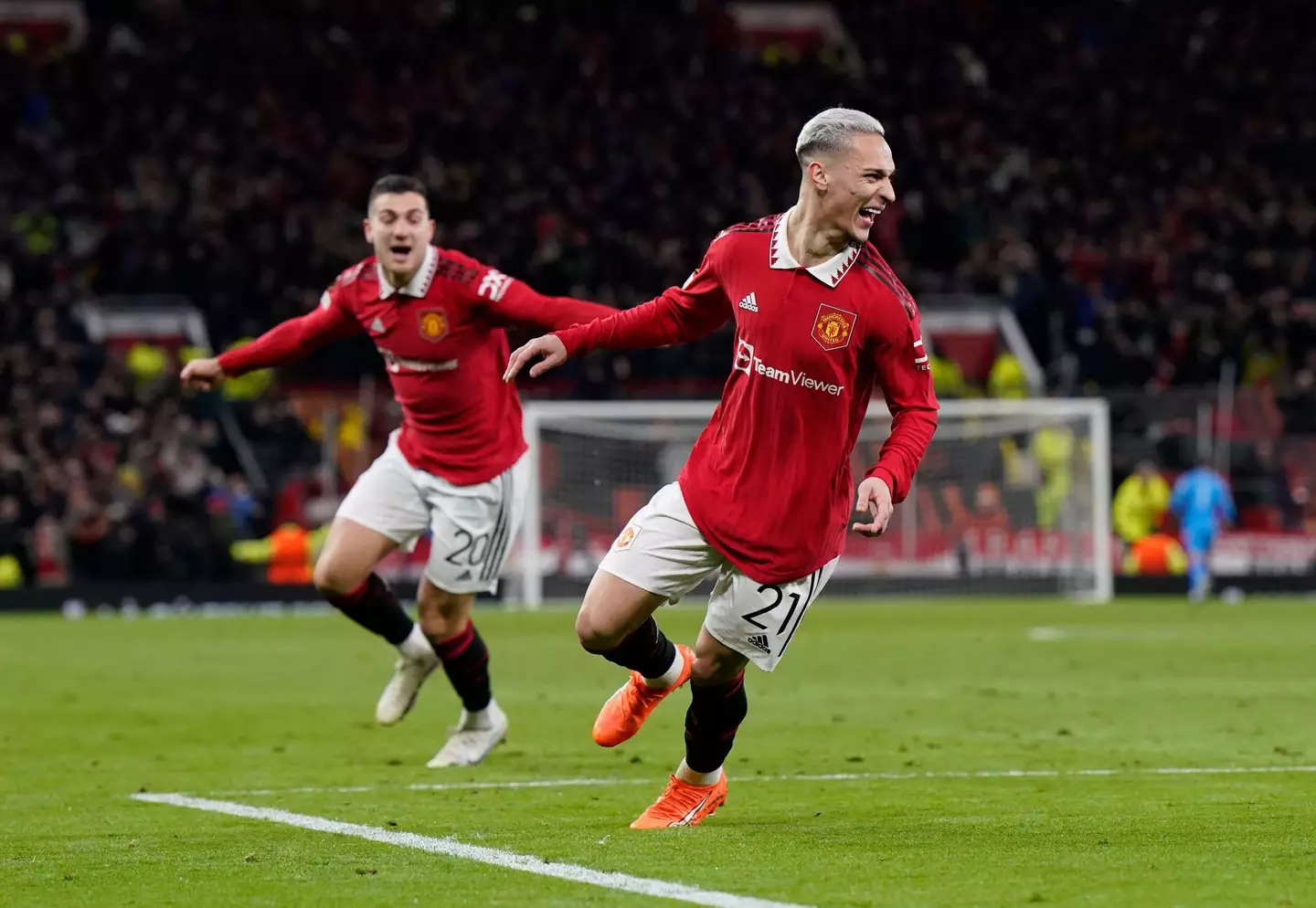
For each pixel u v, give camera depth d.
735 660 15.14
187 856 14.08
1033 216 92.19
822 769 20.44
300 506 68.31
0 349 75.44
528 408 66.12
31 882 12.97
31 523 66.06
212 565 65.25
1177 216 93.19
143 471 67.75
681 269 85.00
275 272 82.50
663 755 22.17
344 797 18.06
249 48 95.00
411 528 21.14
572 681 34.50
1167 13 105.75
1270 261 89.25
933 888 12.13
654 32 99.38
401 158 90.44
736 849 14.05
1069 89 100.88
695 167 92.00
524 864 13.36
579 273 83.00
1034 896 11.80
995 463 68.81
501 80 96.00
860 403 15.04
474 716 21.31
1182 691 31.36
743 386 14.72
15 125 90.12
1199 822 15.62
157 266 83.00
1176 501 66.00
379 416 70.06
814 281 14.41
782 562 14.73
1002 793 18.06
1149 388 80.94
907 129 96.25
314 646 45.19
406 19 99.00
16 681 34.69
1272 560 70.81
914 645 43.78
